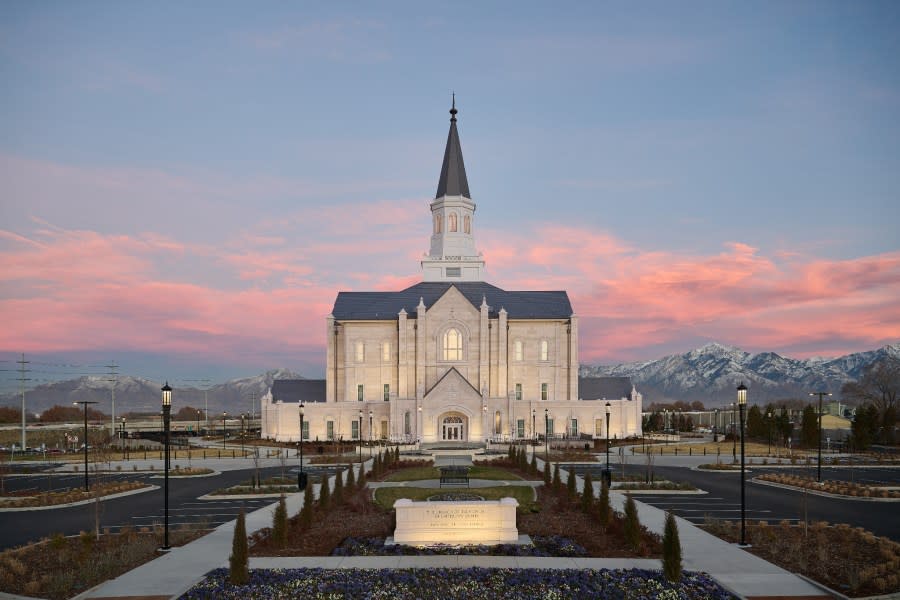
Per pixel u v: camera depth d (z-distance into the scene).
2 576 27.92
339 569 28.38
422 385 104.75
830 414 148.88
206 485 60.03
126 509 46.78
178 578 27.70
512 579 26.83
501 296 120.44
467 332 112.69
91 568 28.72
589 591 25.62
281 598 25.28
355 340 114.75
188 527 38.16
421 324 111.81
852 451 96.31
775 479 59.34
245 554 26.70
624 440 108.00
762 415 116.50
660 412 167.38
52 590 26.38
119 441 114.75
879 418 117.25
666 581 26.58
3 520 43.34
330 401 113.56
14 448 112.00
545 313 116.25
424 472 64.19
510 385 114.75
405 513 33.22
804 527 37.00
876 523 40.12
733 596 25.50
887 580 27.14
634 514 31.89
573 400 112.31
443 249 125.75
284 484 57.41
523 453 66.81
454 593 25.55
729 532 35.81
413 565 28.95
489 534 33.22
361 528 36.38
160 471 72.69
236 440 114.00
